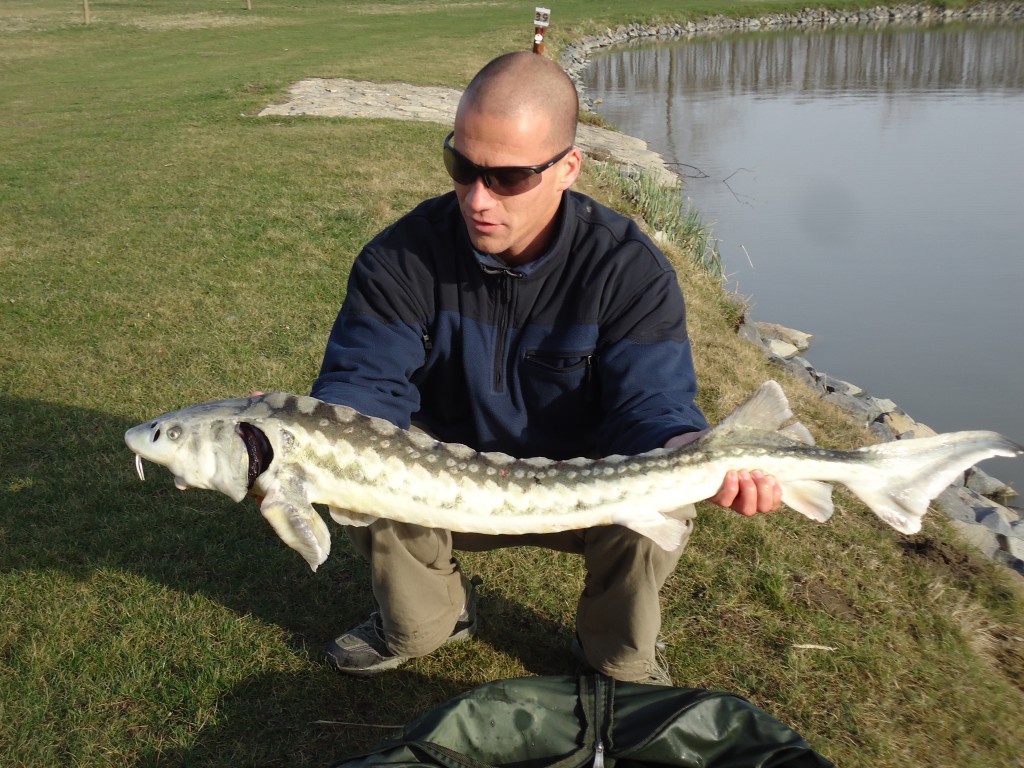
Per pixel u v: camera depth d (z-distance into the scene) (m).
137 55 31.88
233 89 22.12
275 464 2.96
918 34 46.06
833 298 11.92
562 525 3.08
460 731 3.20
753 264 13.25
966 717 3.89
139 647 4.09
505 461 3.12
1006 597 4.70
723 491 3.04
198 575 4.57
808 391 7.58
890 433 7.61
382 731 3.71
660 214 12.55
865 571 4.77
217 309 8.12
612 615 3.56
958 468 3.09
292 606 4.38
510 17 46.97
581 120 22.39
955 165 19.12
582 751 3.16
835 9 53.53
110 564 4.63
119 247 9.95
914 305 11.66
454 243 3.41
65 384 6.60
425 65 27.95
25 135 17.22
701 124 24.61
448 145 3.13
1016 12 53.12
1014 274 12.73
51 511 5.06
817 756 3.06
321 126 17.42
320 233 10.39
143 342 7.37
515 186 3.06
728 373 7.29
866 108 26.81
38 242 10.20
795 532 5.04
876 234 14.60
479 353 3.45
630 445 3.21
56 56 31.50
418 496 3.05
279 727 3.71
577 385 3.47
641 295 3.35
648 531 3.05
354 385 3.32
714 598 4.48
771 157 20.19
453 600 3.80
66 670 3.96
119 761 3.55
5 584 4.46
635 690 3.33
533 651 4.17
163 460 2.93
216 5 53.78
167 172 13.56
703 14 51.22
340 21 45.22
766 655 4.16
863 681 4.04
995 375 9.73
